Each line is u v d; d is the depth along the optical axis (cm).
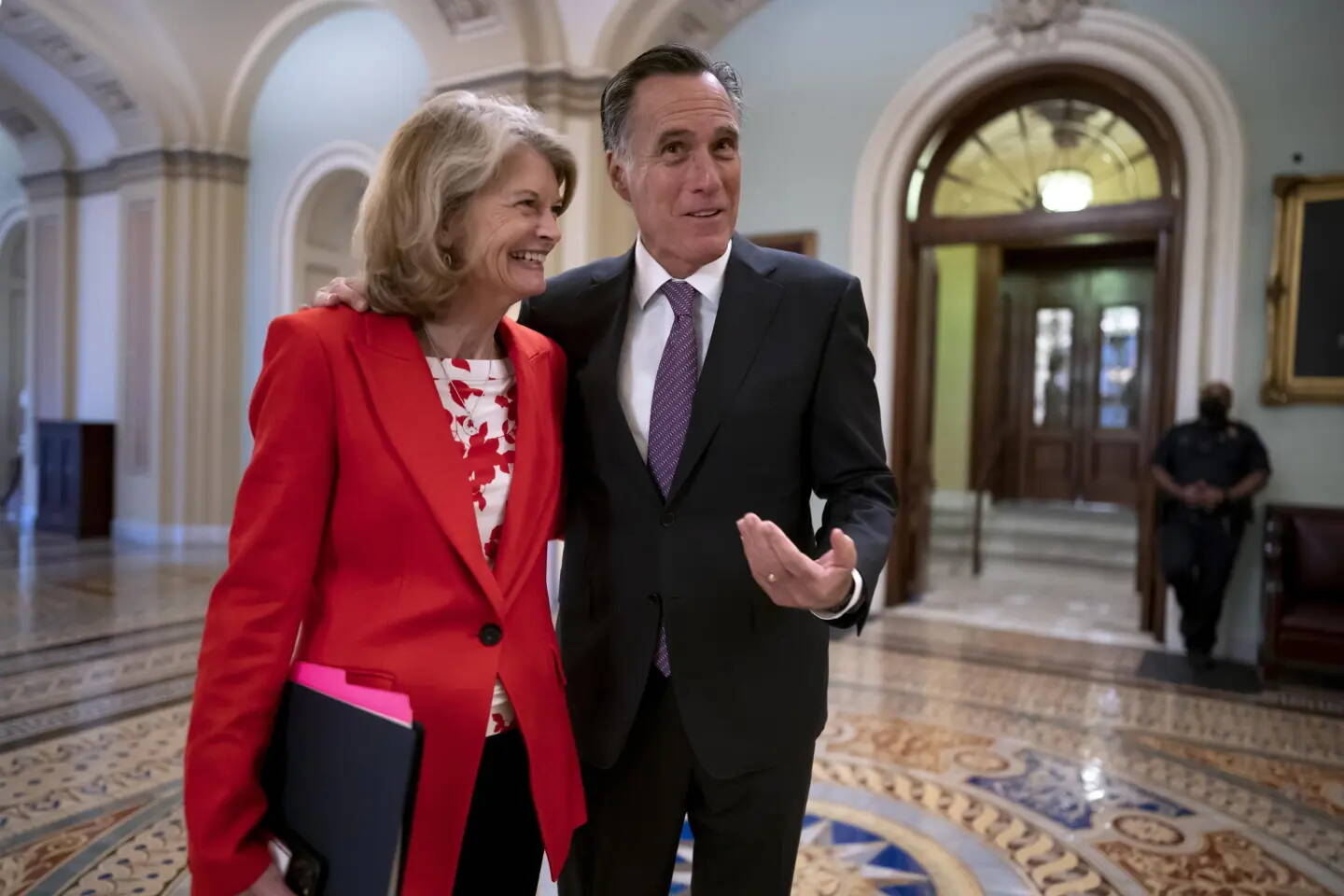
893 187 621
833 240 640
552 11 625
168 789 332
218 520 912
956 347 1016
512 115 123
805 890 271
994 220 615
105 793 328
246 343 916
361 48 830
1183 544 511
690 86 132
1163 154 560
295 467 113
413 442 118
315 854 103
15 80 916
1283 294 516
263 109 899
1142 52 548
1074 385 1096
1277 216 514
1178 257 549
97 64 843
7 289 1209
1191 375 541
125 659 497
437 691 115
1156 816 325
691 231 135
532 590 130
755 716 139
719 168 133
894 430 639
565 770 131
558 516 155
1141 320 1060
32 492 1015
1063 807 331
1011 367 1124
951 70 598
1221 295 532
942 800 335
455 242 121
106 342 952
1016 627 605
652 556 139
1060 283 1101
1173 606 551
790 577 106
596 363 145
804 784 146
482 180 116
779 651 142
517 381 132
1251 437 505
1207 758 379
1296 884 279
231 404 915
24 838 293
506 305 127
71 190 966
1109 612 655
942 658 529
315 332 117
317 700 108
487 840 129
